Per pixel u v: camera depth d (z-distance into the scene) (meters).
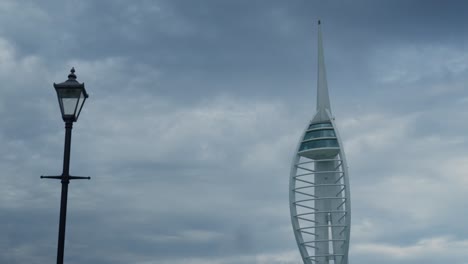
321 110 174.12
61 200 26.39
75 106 27.67
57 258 25.66
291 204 168.12
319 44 184.88
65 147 27.19
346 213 158.75
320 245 163.12
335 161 171.50
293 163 171.00
